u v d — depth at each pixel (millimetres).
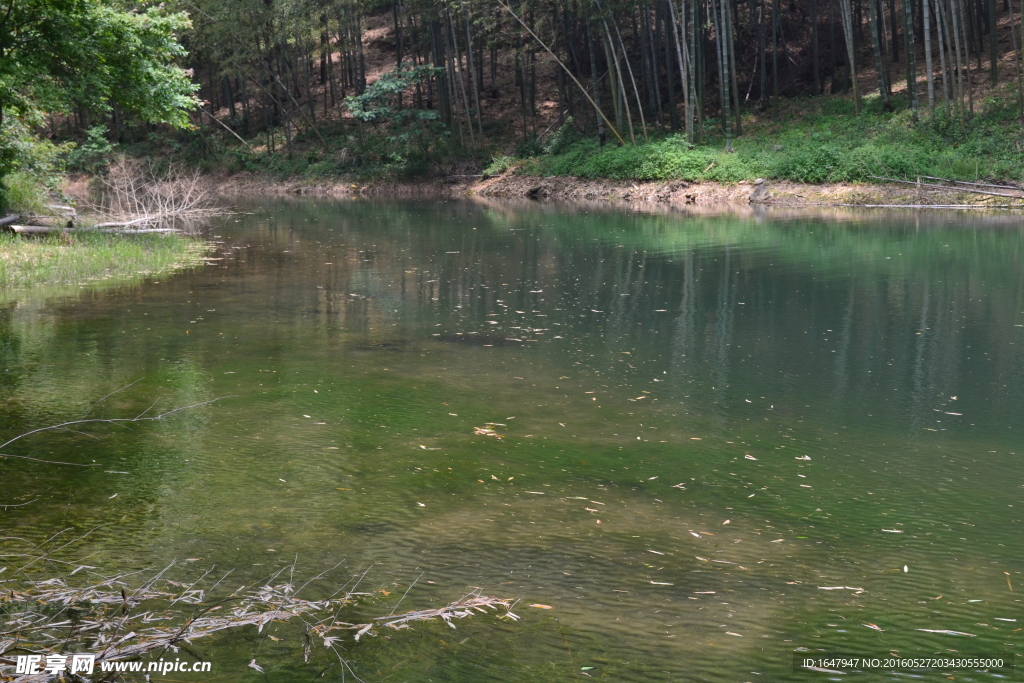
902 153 29984
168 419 7723
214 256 19125
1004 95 32281
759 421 7773
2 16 18359
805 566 5047
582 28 43156
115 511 5754
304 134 48875
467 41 42594
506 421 7758
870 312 12414
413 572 4941
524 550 5234
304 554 5148
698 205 31000
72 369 9344
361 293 14422
